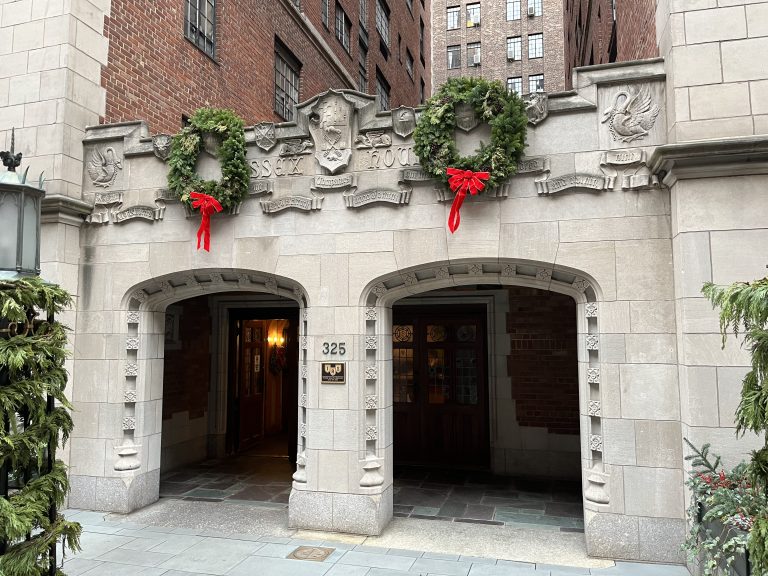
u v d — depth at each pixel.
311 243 6.89
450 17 40.00
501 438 9.33
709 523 4.70
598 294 5.95
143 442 7.60
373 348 6.75
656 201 5.84
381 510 6.52
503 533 6.49
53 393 3.96
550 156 6.15
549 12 38.25
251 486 8.66
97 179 7.75
